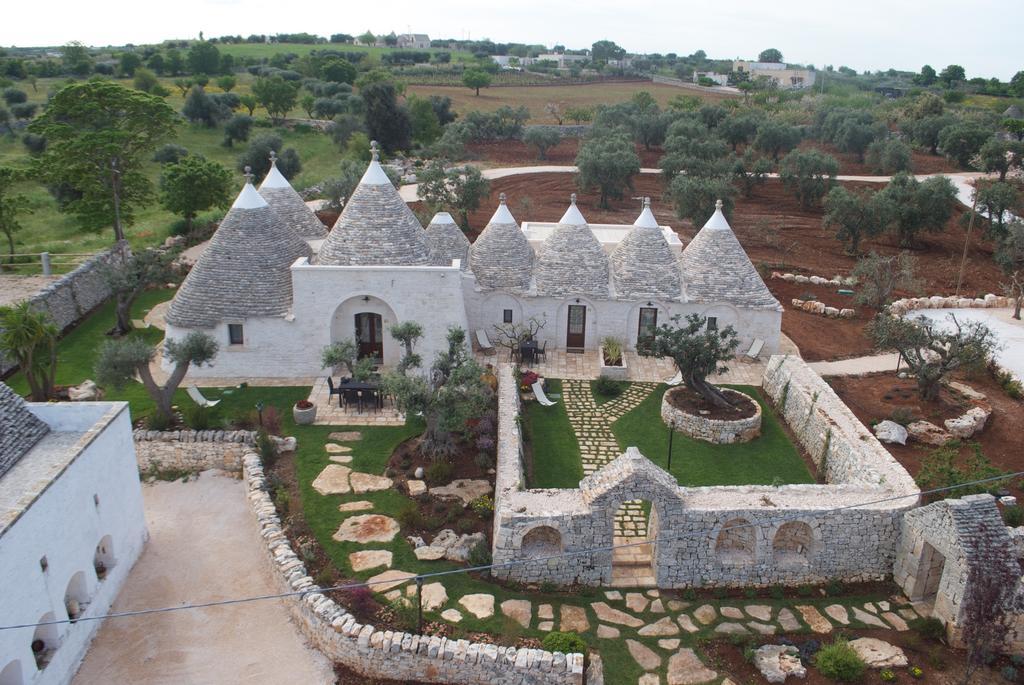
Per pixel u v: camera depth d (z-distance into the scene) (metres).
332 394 32.34
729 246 36.50
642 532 24.97
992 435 29.75
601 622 20.77
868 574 22.98
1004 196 55.84
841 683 18.84
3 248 52.62
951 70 145.38
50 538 18.55
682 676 18.98
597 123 94.19
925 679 19.09
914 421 29.78
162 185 57.91
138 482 23.75
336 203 59.88
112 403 22.70
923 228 57.41
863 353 37.38
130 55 128.00
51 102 51.84
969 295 47.88
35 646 18.80
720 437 30.11
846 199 54.72
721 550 23.17
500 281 36.91
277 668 19.72
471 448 28.38
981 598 18.92
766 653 19.66
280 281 33.50
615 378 35.25
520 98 127.00
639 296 36.47
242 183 70.81
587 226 37.41
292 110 111.88
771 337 36.72
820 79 164.50
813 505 22.56
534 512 21.81
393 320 33.72
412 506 24.23
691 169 68.94
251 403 31.80
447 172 66.88
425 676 19.33
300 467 27.27
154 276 38.78
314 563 22.22
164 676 19.42
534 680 18.89
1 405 21.25
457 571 20.25
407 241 33.12
